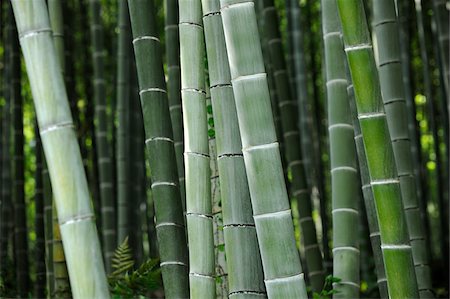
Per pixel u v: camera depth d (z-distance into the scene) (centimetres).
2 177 721
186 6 282
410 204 373
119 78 616
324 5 351
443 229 738
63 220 217
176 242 299
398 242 260
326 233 648
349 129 348
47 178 525
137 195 667
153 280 414
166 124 304
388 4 353
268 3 515
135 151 663
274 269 243
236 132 276
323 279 477
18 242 643
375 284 682
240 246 271
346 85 347
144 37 304
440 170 740
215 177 330
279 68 511
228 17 250
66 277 480
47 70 220
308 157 725
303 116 728
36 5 222
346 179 345
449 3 552
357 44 262
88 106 725
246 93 248
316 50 922
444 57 539
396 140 362
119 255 453
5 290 567
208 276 272
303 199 496
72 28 716
